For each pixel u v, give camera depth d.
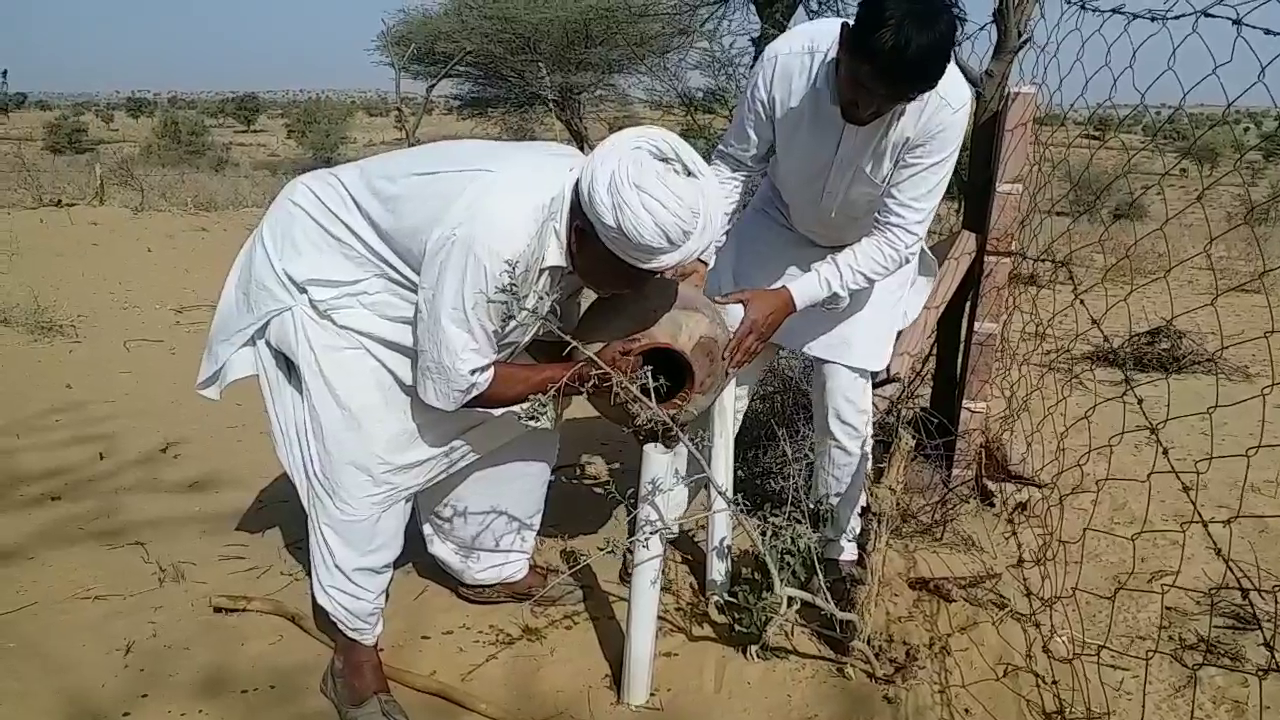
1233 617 3.58
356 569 2.89
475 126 19.48
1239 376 6.83
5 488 4.48
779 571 3.39
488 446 3.04
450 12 17.55
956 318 4.53
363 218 2.76
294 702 3.09
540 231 2.42
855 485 3.45
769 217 3.46
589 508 4.39
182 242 10.68
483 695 3.13
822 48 2.90
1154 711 3.09
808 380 4.29
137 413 5.48
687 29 12.12
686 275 2.55
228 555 3.95
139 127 52.91
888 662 3.28
